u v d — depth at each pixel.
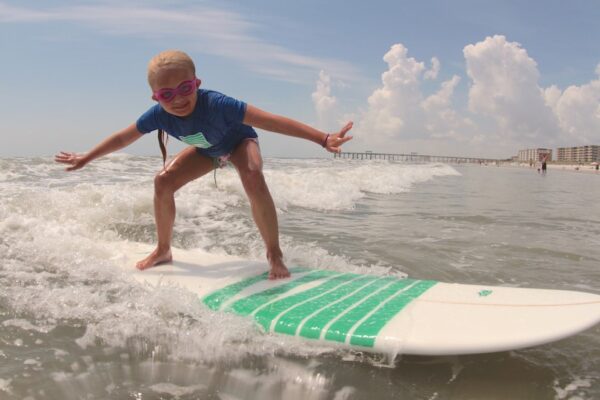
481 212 7.58
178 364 2.21
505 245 4.93
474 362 2.30
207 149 3.44
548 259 4.39
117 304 2.88
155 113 3.31
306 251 4.30
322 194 8.45
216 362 2.24
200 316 2.71
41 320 2.62
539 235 5.61
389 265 4.04
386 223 6.21
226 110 3.15
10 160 10.36
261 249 4.51
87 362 2.20
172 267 3.50
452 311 2.52
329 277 3.24
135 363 2.21
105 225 5.09
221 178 8.28
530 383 2.13
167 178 3.48
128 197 5.80
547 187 15.80
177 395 1.96
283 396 2.00
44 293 3.00
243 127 3.40
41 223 4.64
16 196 5.45
